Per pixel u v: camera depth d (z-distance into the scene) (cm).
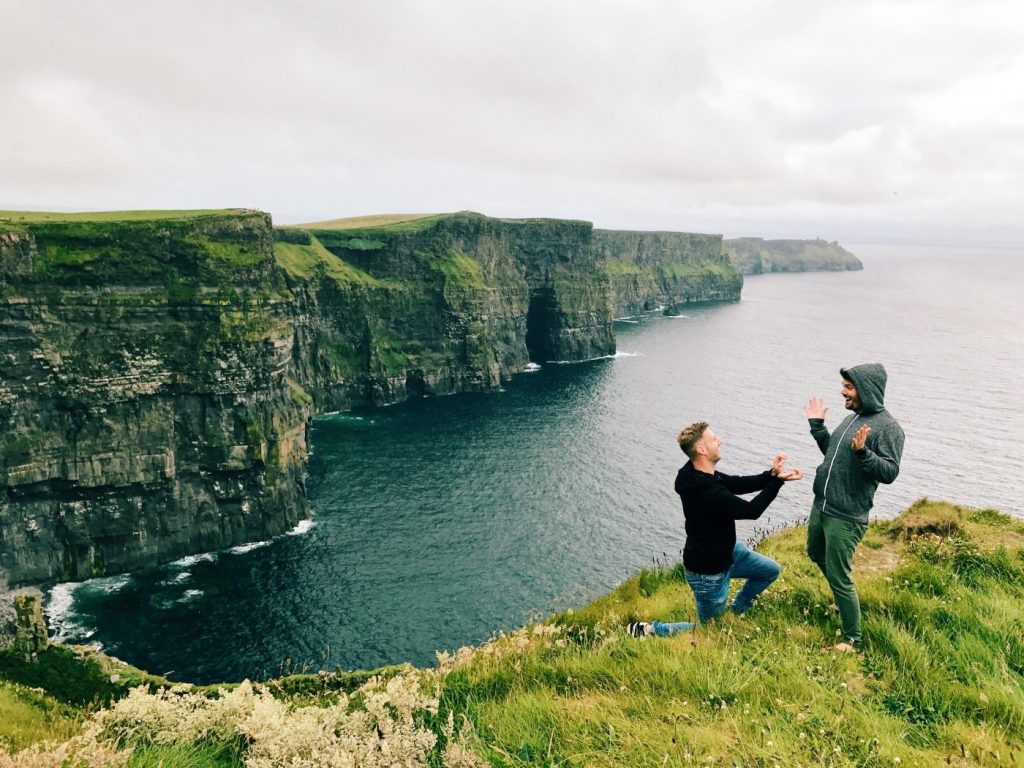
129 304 7275
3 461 6519
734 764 594
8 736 895
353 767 645
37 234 6931
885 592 991
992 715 664
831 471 881
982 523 1474
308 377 13075
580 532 7319
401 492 8531
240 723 730
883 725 649
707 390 14525
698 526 923
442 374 14525
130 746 714
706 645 848
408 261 14912
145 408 7294
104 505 6950
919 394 13888
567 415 12425
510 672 847
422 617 5647
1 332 6638
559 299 18412
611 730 654
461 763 622
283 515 7662
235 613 5809
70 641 5412
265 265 8356
